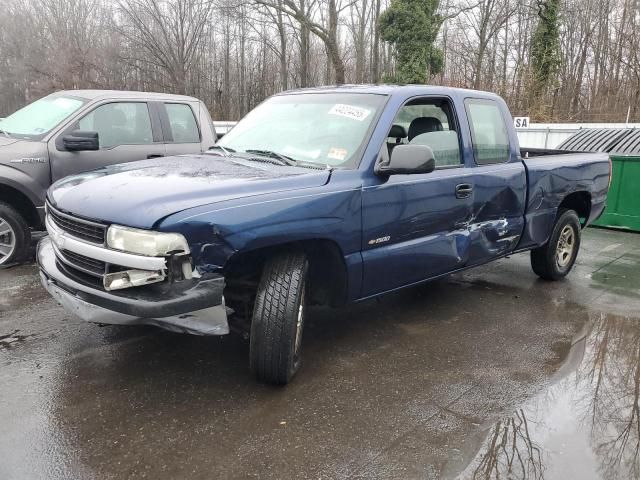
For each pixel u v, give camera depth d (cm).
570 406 332
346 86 456
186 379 348
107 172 361
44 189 584
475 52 3384
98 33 3659
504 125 505
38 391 328
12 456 266
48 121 617
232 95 3800
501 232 487
